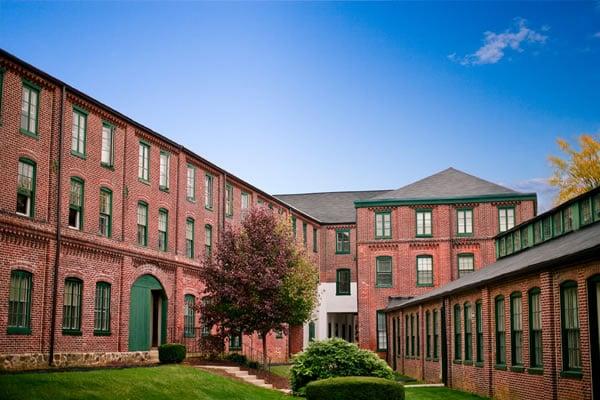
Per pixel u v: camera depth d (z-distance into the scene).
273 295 35.34
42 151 27.84
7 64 26.00
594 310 17.69
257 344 48.59
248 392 24.97
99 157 31.77
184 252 39.03
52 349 27.45
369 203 55.81
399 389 21.39
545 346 20.42
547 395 20.19
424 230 54.72
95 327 30.81
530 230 29.52
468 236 53.75
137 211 34.62
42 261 27.53
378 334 54.38
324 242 64.69
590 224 22.95
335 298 63.47
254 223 36.97
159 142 37.00
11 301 25.80
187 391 22.47
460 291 29.33
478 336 27.95
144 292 34.81
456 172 58.16
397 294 54.34
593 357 17.52
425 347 37.72
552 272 20.11
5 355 25.06
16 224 26.05
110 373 22.16
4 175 25.69
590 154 57.12
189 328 39.00
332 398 20.97
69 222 29.48
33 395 17.64
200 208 41.31
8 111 26.05
